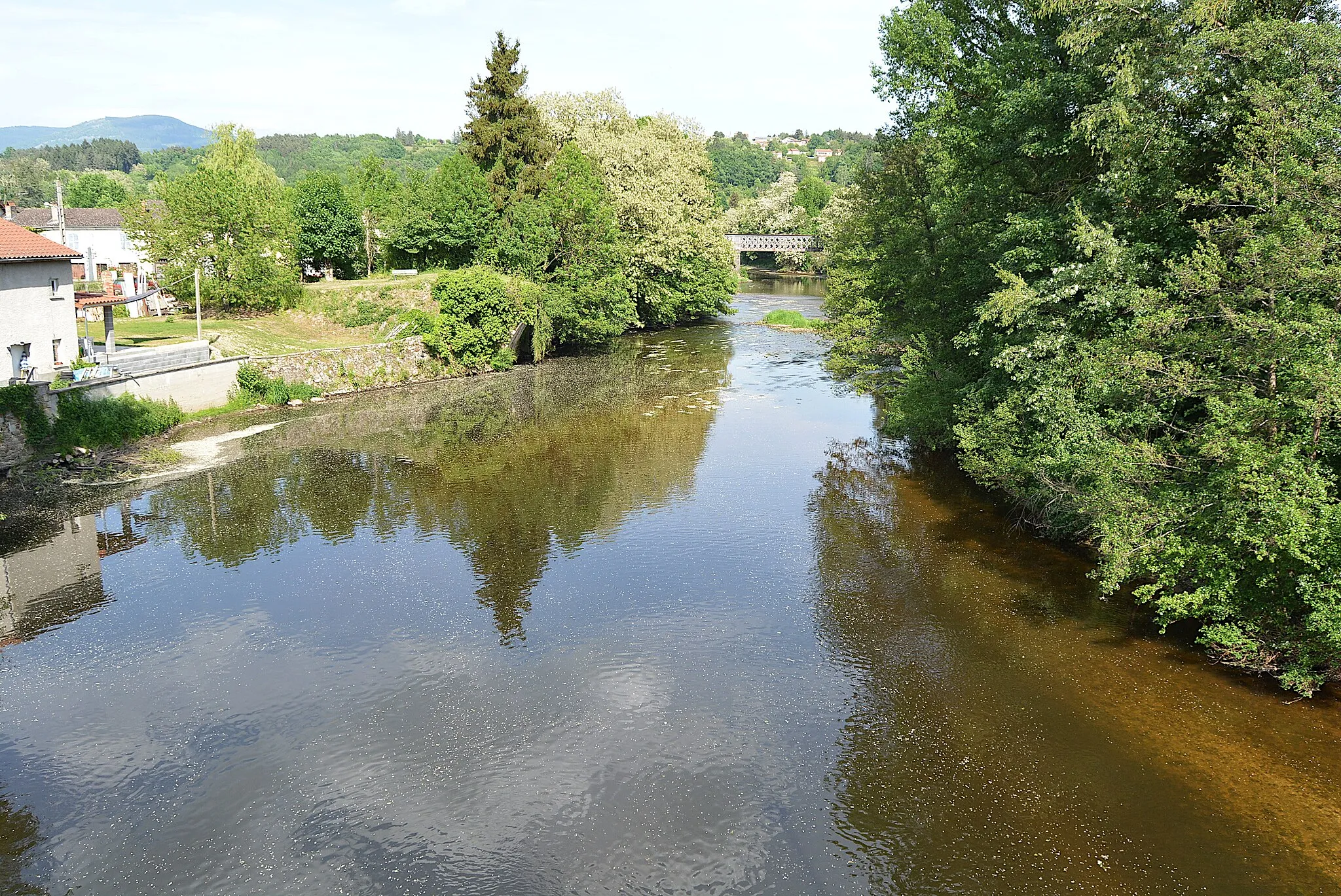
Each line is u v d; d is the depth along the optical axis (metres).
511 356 56.16
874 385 40.38
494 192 63.44
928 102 31.52
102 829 13.86
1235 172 17.58
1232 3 18.38
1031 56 24.08
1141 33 19.97
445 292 52.75
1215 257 17.50
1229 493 16.22
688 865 12.97
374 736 16.22
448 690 17.77
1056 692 17.25
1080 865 12.78
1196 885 12.33
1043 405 20.61
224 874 12.91
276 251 56.22
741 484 30.97
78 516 27.83
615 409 43.59
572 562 24.28
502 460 34.41
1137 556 17.72
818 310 85.94
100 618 20.95
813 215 133.50
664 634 20.05
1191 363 17.95
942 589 21.98
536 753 15.62
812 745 15.82
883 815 13.96
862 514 27.53
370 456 35.03
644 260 66.56
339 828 13.82
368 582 22.95
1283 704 16.52
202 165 60.41
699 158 77.31
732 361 57.66
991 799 14.26
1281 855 12.84
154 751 15.84
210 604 21.72
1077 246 20.33
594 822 13.88
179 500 29.45
